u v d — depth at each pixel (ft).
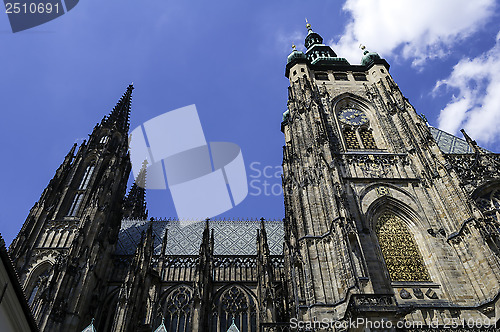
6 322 116.67
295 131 263.70
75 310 232.73
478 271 179.73
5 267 110.42
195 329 226.58
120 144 366.63
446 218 204.74
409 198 220.23
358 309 143.23
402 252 199.21
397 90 290.35
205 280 258.16
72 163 343.05
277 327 173.58
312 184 215.72
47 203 301.02
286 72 328.90
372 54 331.77
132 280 236.63
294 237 201.26
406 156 245.86
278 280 276.21
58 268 244.01
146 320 244.22
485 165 236.43
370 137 270.87
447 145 261.85
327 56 370.12
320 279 175.01
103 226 287.48
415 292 180.75
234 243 331.16
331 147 251.19
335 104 291.38
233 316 257.34
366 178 227.40
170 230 352.90
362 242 195.62
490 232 183.62
